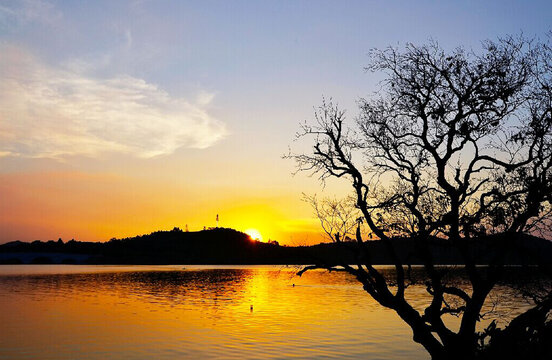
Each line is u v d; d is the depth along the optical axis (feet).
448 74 64.44
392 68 67.21
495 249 64.85
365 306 261.85
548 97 62.85
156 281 486.38
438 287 66.49
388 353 132.46
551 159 62.49
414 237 66.59
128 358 127.24
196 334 164.76
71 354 132.26
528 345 65.82
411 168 67.00
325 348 138.92
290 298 314.76
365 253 69.92
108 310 239.30
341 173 69.92
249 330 174.29
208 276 595.88
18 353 134.21
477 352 67.92
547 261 64.13
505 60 63.36
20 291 354.13
